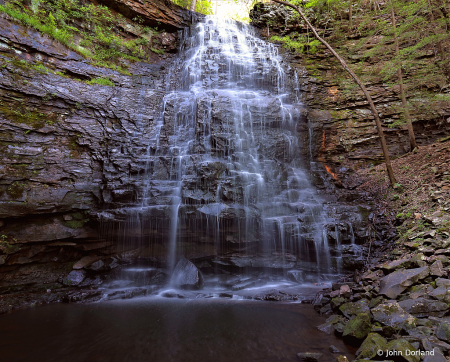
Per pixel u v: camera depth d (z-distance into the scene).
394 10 11.14
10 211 7.71
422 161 10.09
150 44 15.40
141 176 10.09
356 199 10.15
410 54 10.41
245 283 7.91
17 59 9.43
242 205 8.92
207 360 3.95
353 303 5.07
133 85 12.69
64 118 9.81
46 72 9.95
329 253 7.95
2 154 8.15
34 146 8.88
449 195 7.14
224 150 10.45
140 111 11.59
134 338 4.72
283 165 11.20
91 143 10.05
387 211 8.40
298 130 12.81
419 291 4.59
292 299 6.62
